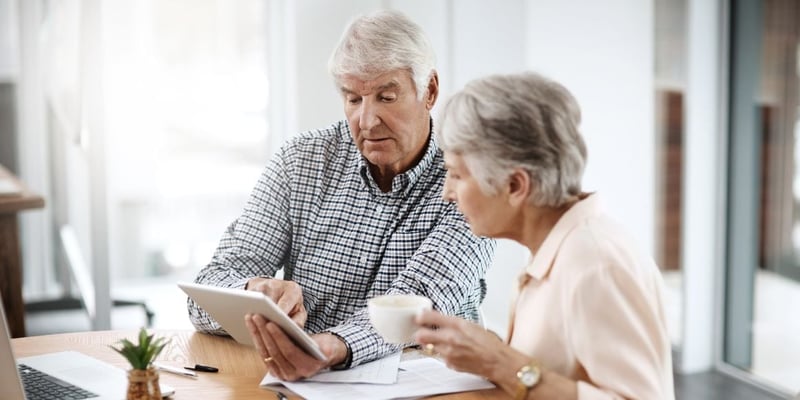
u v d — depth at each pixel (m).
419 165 1.89
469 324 1.33
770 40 3.23
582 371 1.35
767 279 3.36
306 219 1.97
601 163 3.60
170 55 4.63
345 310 1.94
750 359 3.47
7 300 3.22
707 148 3.45
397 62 1.74
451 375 1.54
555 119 1.30
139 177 4.72
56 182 4.56
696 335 3.56
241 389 1.50
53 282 4.82
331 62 1.79
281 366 1.49
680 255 3.71
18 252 3.22
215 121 4.74
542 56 3.43
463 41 3.79
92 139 3.24
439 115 1.38
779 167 3.24
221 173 4.81
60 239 4.53
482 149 1.31
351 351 1.56
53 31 3.93
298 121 3.83
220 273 1.87
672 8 3.55
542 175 1.31
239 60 4.70
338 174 1.98
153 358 1.33
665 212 3.74
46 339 1.78
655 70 3.62
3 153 4.57
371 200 1.93
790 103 3.17
